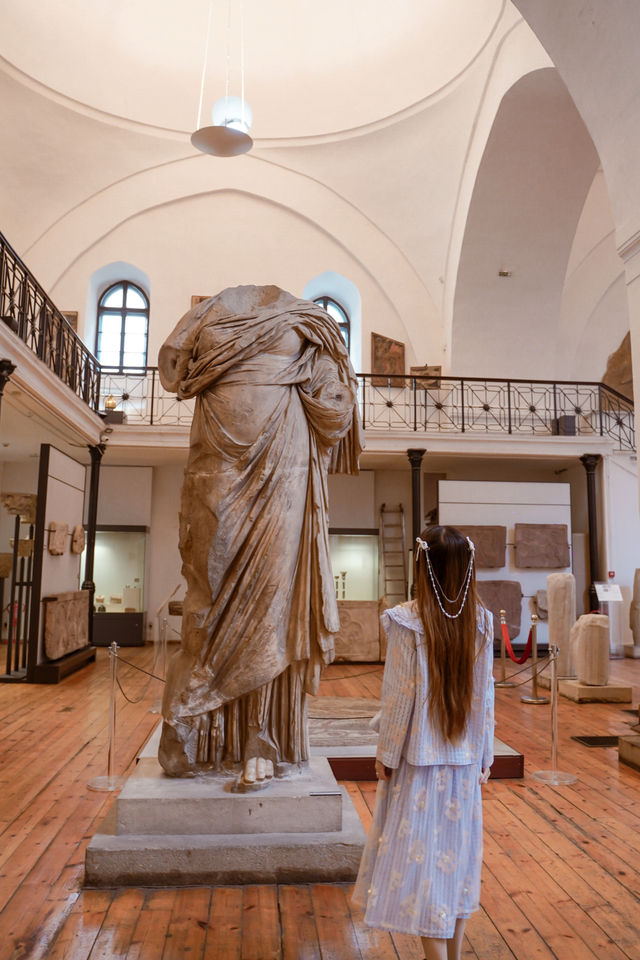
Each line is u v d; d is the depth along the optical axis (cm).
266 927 296
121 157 1477
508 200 1316
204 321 396
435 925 221
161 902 317
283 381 386
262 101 1508
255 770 360
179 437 1252
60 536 1018
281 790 356
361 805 466
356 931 294
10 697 842
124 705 796
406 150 1451
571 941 294
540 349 1506
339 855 339
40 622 956
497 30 1147
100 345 1534
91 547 1222
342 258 1572
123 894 325
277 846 337
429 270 1553
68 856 373
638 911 322
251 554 371
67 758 572
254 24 1437
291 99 1503
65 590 1091
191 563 378
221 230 1548
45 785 500
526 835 420
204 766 376
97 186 1484
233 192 1552
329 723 627
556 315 1479
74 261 1483
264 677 364
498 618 1280
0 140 1341
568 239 1375
